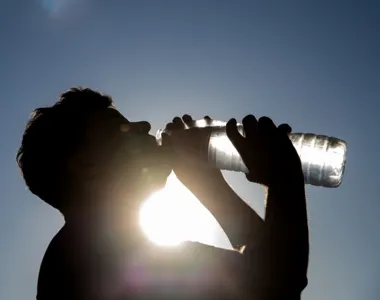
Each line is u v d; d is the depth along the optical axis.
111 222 0.81
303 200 0.75
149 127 0.85
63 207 0.84
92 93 0.87
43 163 0.83
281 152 0.76
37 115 0.86
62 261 0.81
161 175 0.85
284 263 0.72
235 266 0.74
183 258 0.76
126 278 0.76
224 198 1.04
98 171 0.82
